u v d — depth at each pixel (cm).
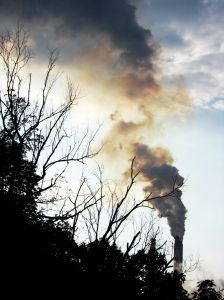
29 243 1773
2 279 1669
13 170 1773
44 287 1780
